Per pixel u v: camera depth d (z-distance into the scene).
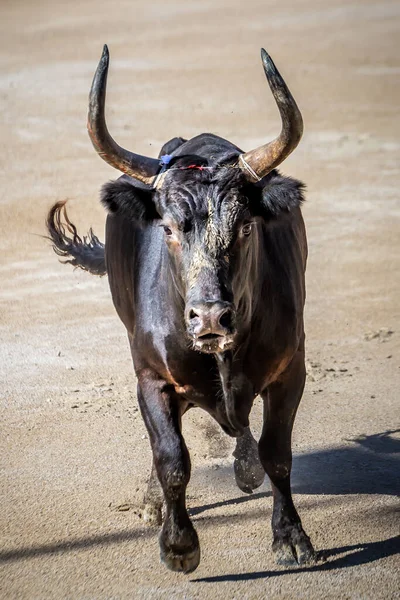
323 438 28.58
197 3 140.50
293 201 20.09
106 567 21.69
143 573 21.38
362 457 27.17
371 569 21.00
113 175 61.97
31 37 118.00
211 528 23.28
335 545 22.11
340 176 62.03
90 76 93.94
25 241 50.59
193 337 18.41
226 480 26.11
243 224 19.17
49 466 27.05
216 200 19.06
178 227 19.06
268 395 22.03
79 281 45.19
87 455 27.73
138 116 77.00
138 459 27.44
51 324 39.50
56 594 20.61
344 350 35.91
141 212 20.62
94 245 30.39
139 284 22.14
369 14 123.12
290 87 88.00
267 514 23.94
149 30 119.88
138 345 21.66
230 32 115.81
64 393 32.47
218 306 18.03
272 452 21.53
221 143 22.14
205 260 18.70
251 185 20.11
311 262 46.94
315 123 75.94
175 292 20.03
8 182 60.53
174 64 98.94
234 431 21.08
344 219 53.88
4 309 41.34
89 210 54.81
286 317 21.34
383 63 96.06
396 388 32.12
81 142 70.56
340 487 25.28
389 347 36.09
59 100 83.94
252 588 20.48
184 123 74.31
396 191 58.81
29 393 32.56
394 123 75.12
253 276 20.19
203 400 21.14
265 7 134.12
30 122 76.69
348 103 81.75
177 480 20.45
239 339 20.03
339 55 100.44
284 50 104.38
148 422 21.27
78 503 24.84
